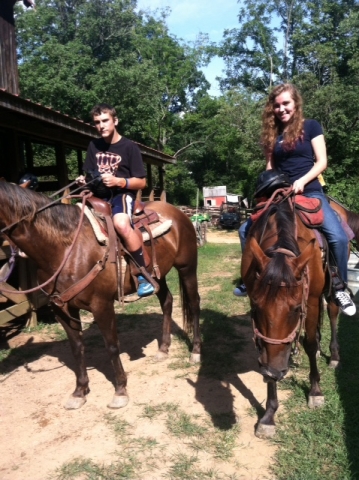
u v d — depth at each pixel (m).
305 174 3.18
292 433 3.04
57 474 2.74
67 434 3.18
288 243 2.50
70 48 25.59
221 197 30.14
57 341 5.19
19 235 3.16
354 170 17.56
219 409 3.42
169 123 36.72
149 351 4.71
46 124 5.95
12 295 5.20
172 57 35.75
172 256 4.09
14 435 3.20
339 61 20.97
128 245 3.43
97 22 27.61
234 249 13.53
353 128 17.27
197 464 2.77
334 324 4.05
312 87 17.52
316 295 3.00
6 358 4.67
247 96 22.72
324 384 3.70
